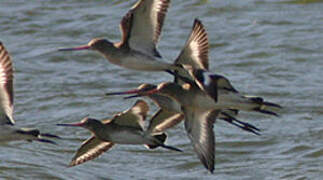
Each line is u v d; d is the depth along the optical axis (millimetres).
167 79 22406
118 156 18344
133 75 22750
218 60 23312
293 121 19734
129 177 17250
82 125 14906
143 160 18156
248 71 22594
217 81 13117
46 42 25234
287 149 18484
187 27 25438
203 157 13242
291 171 17469
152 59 14188
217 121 19906
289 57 23281
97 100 21391
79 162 15172
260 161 18031
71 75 22953
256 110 13500
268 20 25766
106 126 14914
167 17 26266
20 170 17203
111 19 26594
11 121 13328
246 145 18750
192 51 13188
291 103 20562
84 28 26031
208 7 26875
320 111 20109
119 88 21984
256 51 23703
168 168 17797
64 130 19719
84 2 28281
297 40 24250
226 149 18609
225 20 25953
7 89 13086
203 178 17312
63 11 27578
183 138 19047
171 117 14898
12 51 24641
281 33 24812
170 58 23078
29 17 27172
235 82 21844
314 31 24859
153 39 14234
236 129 19484
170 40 24484
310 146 18484
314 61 22984
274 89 21359
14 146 18703
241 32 25031
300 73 22297
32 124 20125
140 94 14547
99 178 17047
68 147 18797
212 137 13312
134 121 14852
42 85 22359
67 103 21297
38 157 18094
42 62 23844
